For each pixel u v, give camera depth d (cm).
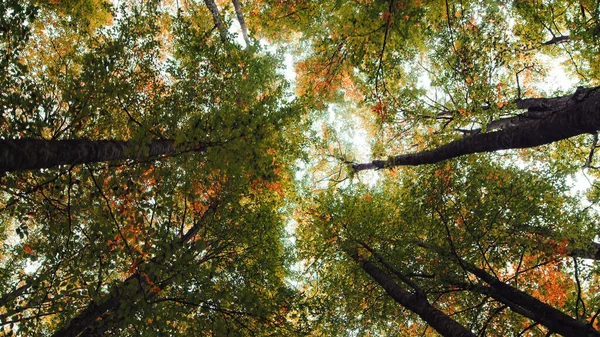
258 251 808
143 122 527
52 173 456
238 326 700
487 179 843
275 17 1013
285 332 728
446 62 927
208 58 755
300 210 1138
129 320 489
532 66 1096
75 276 505
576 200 799
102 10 1066
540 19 947
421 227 888
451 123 967
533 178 802
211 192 689
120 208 486
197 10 1191
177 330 560
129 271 502
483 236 780
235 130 510
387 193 1162
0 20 447
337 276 964
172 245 497
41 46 959
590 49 863
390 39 725
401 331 913
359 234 927
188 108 658
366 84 888
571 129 495
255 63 831
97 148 429
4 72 452
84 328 560
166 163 529
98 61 500
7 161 325
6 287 566
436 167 891
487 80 877
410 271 850
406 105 987
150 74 704
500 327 785
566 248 709
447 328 588
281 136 827
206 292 601
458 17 861
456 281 724
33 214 500
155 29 734
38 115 459
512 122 977
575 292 831
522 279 828
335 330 869
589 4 852
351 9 699
